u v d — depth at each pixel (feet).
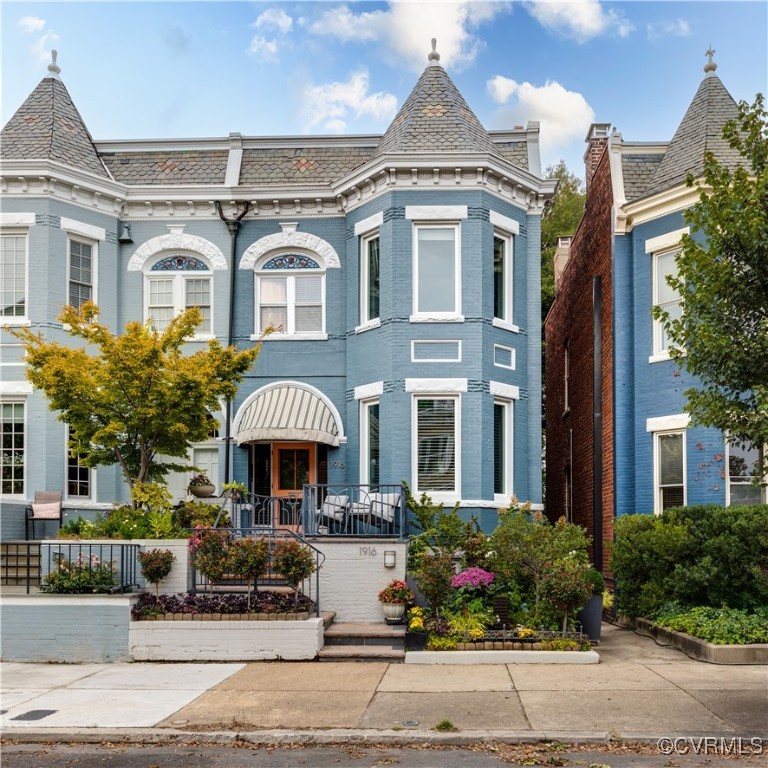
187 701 31.68
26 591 42.75
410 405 56.49
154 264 63.41
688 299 30.68
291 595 42.86
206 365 48.16
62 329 57.98
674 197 51.90
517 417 59.36
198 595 43.16
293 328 62.54
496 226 59.06
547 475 94.38
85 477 58.29
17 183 58.23
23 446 56.75
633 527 48.70
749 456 48.73
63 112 63.10
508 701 31.07
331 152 65.46
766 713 29.17
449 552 47.85
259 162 65.16
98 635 40.98
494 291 59.57
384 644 41.27
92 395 46.80
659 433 52.54
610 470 57.16
